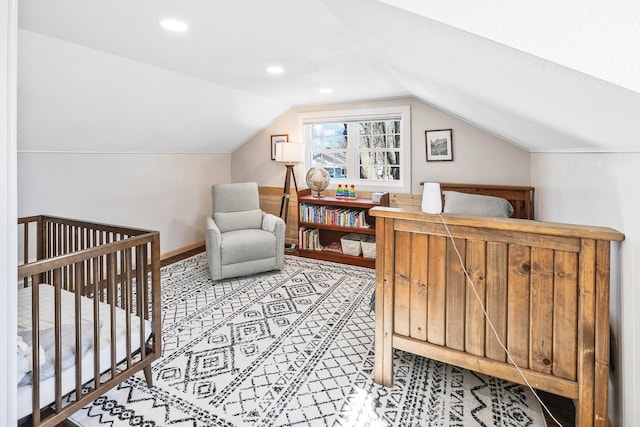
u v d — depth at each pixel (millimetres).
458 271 1731
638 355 1266
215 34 2164
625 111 952
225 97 3805
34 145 3066
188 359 2256
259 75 3166
